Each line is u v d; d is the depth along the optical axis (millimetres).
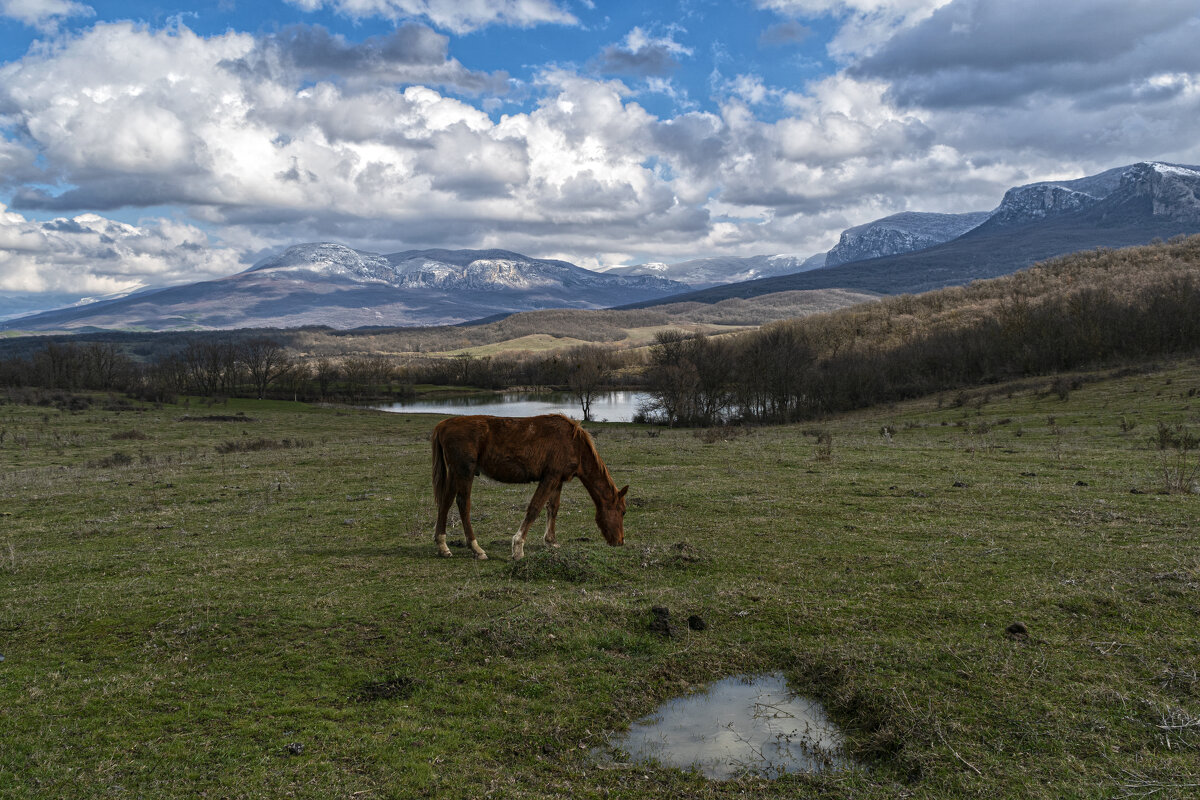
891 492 15562
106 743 5172
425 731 5363
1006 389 61000
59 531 13828
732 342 97875
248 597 8469
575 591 8430
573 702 5875
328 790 4598
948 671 6031
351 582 9203
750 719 5707
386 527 13617
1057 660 6141
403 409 93750
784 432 44469
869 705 5656
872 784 4723
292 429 56188
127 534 13453
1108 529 11039
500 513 14781
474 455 10492
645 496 16062
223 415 66375
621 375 136375
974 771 4695
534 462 10375
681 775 4887
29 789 4555
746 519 13086
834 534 11578
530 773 4883
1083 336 67875
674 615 7531
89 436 43875
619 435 42406
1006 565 9203
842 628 7168
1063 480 16359
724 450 26484
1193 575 7957
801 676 6352
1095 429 32281
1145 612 7121
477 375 133625
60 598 8609
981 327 82125
